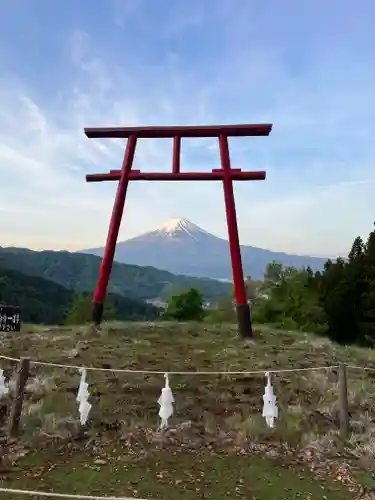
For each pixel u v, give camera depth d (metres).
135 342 12.85
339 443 7.91
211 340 13.38
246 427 8.27
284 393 9.93
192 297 36.38
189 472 6.84
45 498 5.96
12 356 11.83
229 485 6.49
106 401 9.19
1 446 7.45
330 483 6.64
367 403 9.83
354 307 34.50
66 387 9.84
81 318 34.25
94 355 11.67
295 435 8.12
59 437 7.80
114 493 6.14
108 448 7.57
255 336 14.20
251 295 41.50
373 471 7.01
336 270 36.88
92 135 14.93
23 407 8.90
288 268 40.62
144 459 7.20
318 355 12.90
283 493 6.32
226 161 14.09
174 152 14.49
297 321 36.62
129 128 14.69
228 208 13.98
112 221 14.48
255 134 14.12
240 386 10.09
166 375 8.13
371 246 34.78
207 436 8.05
